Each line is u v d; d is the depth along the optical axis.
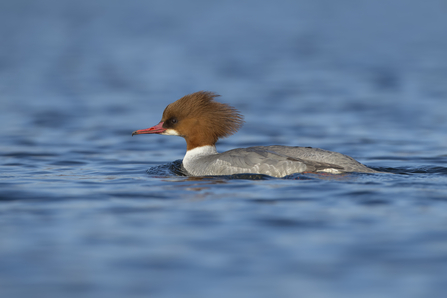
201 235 8.21
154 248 7.74
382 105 24.33
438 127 19.75
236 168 12.33
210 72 35.44
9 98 26.44
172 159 15.66
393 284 6.62
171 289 6.57
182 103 13.98
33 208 9.75
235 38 55.66
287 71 35.69
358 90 28.50
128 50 47.06
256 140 18.48
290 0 108.94
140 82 31.64
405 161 14.92
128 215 9.27
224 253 7.53
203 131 13.86
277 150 12.45
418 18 74.94
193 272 6.99
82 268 7.13
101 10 92.12
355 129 19.78
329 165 11.85
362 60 40.44
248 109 24.14
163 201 10.16
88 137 18.80
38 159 15.34
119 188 11.41
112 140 18.42
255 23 71.06
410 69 35.41
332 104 24.92
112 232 8.39
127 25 69.19
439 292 6.43
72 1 111.50
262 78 32.94
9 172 13.50
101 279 6.82
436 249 7.54
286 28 65.06
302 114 22.84
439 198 9.96
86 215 9.29
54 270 7.07
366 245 7.73
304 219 8.88
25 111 23.36
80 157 15.76
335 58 41.78
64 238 8.16
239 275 6.90
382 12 84.38
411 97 26.12
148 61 40.81
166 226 8.64
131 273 6.98
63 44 51.09
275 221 8.80
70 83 31.25
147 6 100.50
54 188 11.42
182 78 33.09
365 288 6.55
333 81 31.58
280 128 20.25
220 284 6.68
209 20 75.31
